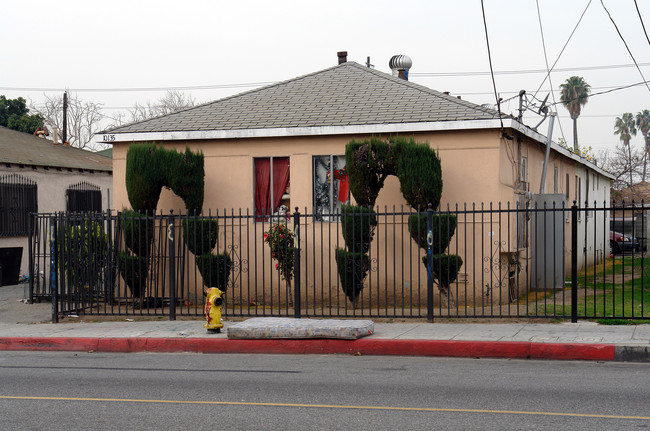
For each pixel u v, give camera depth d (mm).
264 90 18953
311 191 16391
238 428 6484
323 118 16438
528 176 18328
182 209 16953
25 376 9391
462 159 15500
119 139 17172
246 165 16781
